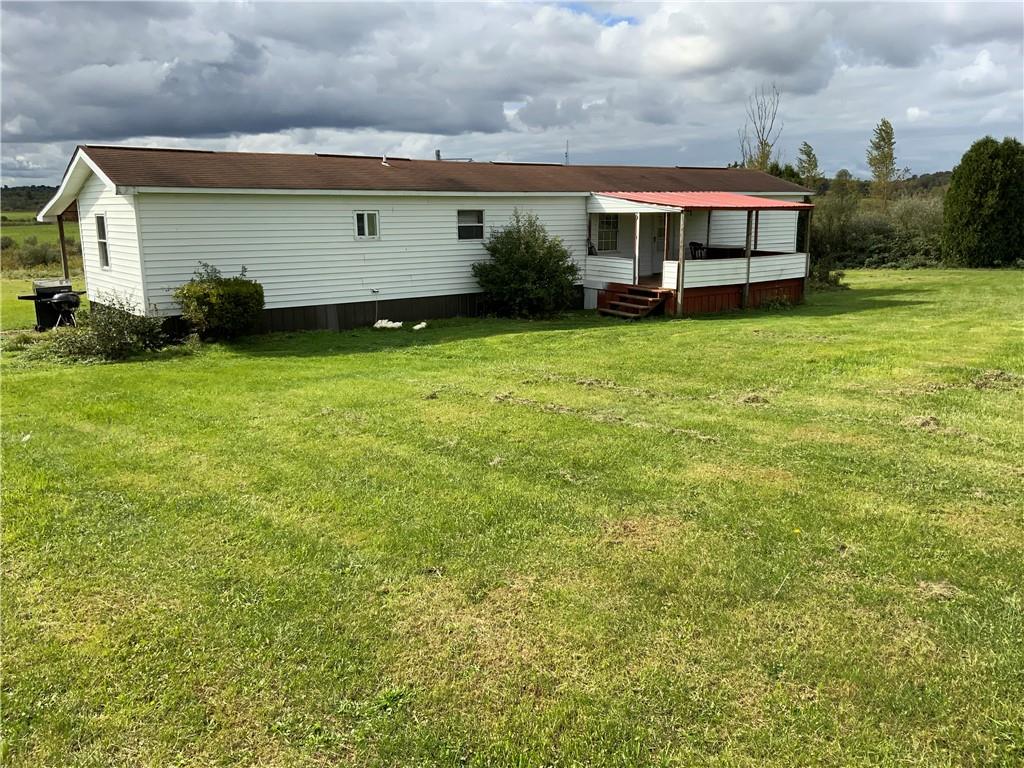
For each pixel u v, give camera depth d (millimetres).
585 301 19141
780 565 4637
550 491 5820
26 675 3695
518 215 17875
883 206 35312
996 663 3686
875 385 9227
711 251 21609
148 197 13078
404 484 6016
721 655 3781
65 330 14047
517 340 13422
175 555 4875
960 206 27641
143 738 3279
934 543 4910
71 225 50406
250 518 5414
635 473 6195
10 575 4641
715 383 9500
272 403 8750
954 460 6453
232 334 13883
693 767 3078
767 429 7410
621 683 3584
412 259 16578
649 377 9914
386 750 3191
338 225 15359
